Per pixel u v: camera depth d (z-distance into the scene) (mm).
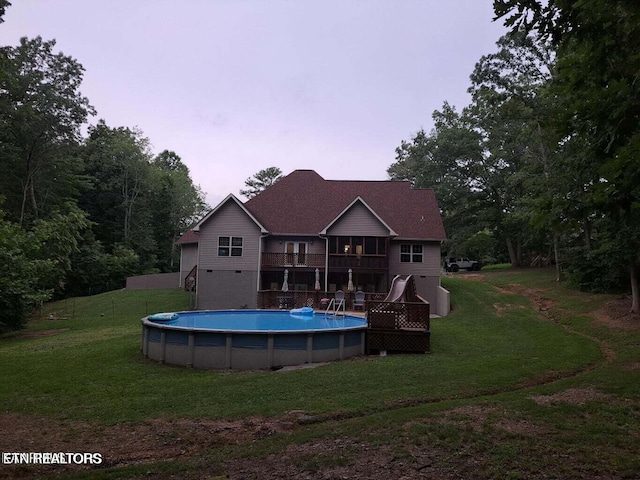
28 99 33969
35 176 38344
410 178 55844
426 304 14219
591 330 17281
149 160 59719
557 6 5793
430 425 6539
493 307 23531
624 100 5754
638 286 18297
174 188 62219
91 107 37344
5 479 5457
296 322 17188
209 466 5359
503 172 40000
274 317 18766
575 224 6297
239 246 27734
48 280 26625
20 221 33844
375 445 5805
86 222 32312
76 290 42406
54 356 13688
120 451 6430
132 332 18484
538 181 23594
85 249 42188
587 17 5801
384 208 30234
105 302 30984
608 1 5426
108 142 53562
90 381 10758
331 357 13375
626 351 13312
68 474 5359
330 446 5859
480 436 6027
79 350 14570
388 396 8703
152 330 13453
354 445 5840
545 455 5348
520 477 4758
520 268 41031
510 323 19141
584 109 6125
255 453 5703
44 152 36375
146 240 53188
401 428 6441
